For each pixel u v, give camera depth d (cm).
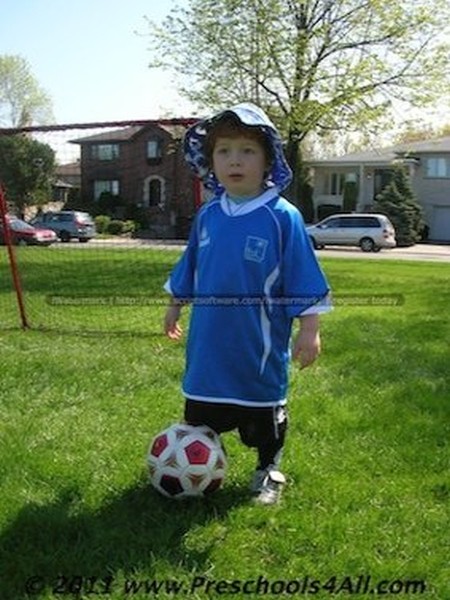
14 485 353
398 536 310
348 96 2264
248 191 338
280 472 369
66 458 393
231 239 330
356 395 538
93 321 883
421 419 477
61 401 516
